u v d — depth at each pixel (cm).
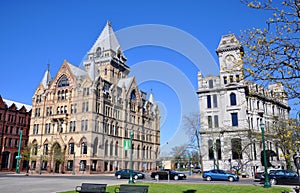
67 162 7100
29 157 7394
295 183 3381
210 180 4119
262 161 5978
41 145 7612
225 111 6750
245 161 6159
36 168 7394
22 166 8556
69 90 7712
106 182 3553
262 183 3475
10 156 8350
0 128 8206
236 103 6669
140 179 4597
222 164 6450
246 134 6072
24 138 8969
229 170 6097
